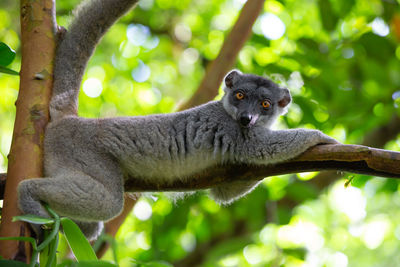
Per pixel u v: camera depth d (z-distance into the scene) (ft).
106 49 55.16
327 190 47.14
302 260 37.70
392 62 41.47
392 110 39.73
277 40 44.91
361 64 40.60
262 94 27.66
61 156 22.17
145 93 54.80
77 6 24.20
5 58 21.77
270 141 23.95
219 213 41.27
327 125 38.65
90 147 22.88
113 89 53.72
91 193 21.50
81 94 51.67
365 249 59.47
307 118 37.37
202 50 54.24
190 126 24.95
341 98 39.91
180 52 56.03
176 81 55.62
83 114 50.62
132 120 24.25
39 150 20.01
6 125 48.88
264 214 38.91
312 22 48.34
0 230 18.07
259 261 43.52
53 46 22.27
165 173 24.38
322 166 22.45
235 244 38.68
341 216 52.13
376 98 40.22
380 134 43.78
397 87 40.68
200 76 54.80
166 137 24.32
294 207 41.34
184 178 24.73
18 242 16.88
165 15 55.57
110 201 22.21
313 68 40.27
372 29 41.34
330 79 39.34
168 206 42.19
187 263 42.29
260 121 27.32
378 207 56.80
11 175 19.34
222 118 25.59
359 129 38.68
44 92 21.04
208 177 24.90
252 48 44.01
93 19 23.62
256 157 24.23
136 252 41.63
